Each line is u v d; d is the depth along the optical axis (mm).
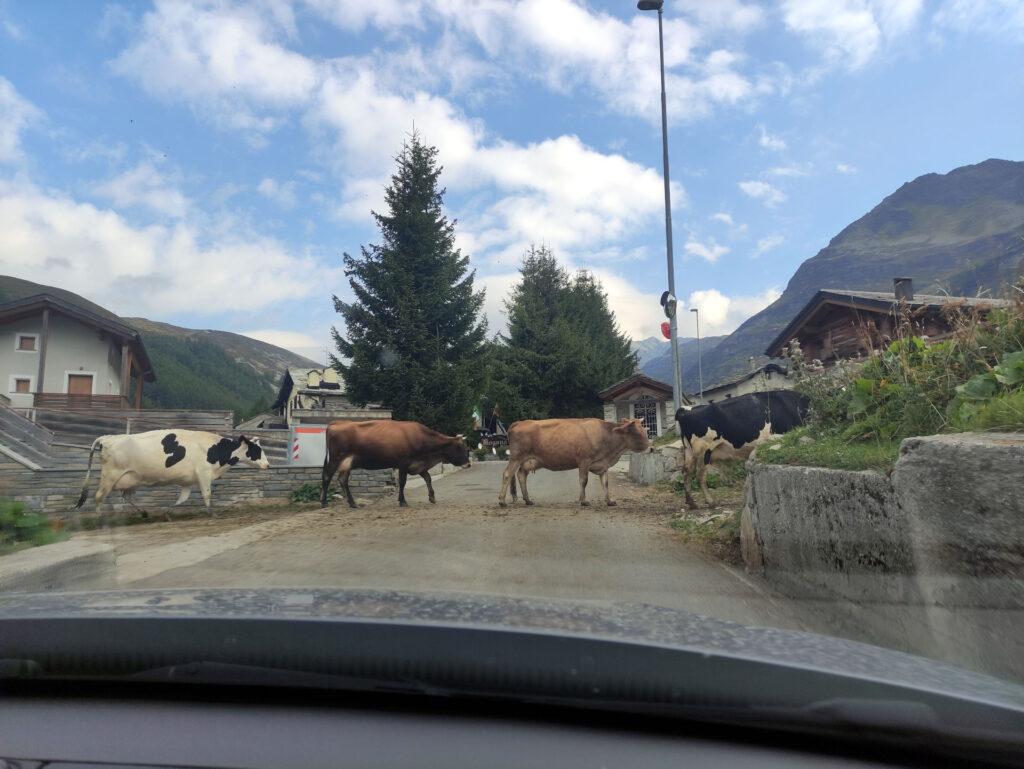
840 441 6090
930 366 5750
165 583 5750
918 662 1780
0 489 11000
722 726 1396
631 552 6809
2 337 31688
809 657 1621
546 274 37312
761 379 26859
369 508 11727
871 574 4086
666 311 15398
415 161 24266
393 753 1319
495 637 1510
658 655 1461
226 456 12195
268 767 1281
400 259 23203
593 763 1313
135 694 1540
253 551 7281
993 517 3102
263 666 1478
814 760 1369
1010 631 2979
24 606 1844
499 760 1310
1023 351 4855
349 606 1866
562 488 14703
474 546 7250
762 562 5770
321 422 19047
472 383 24094
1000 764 1369
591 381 33344
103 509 12070
